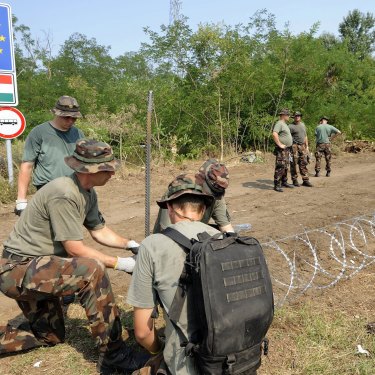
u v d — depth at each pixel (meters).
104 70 43.47
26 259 3.03
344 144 18.89
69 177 3.06
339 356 3.31
